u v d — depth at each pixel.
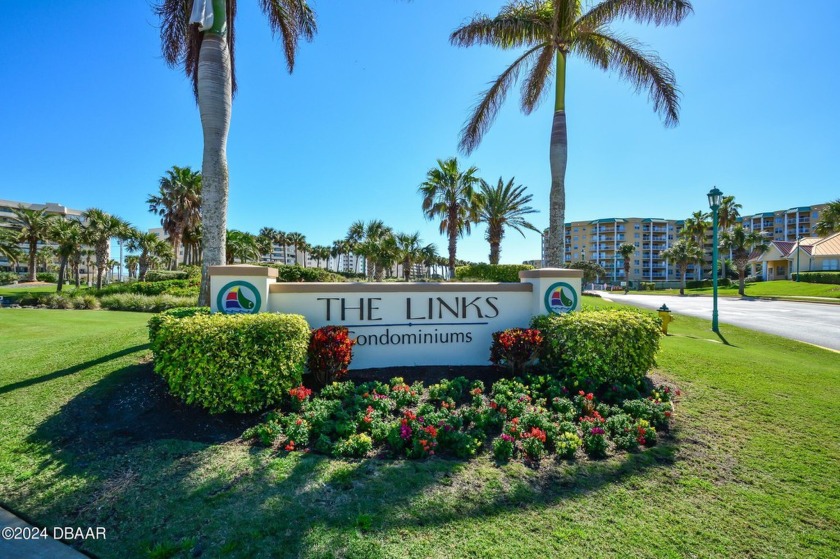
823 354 9.95
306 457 3.48
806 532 2.75
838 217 46.53
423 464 3.42
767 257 63.12
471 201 26.16
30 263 56.41
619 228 105.00
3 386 5.02
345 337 5.25
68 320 14.12
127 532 2.57
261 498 2.90
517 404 4.52
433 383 5.53
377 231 45.81
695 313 20.62
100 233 41.09
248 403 4.27
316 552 2.41
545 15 10.56
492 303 6.42
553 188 10.11
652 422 4.35
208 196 6.93
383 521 2.69
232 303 5.45
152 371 5.29
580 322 5.39
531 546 2.52
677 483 3.27
